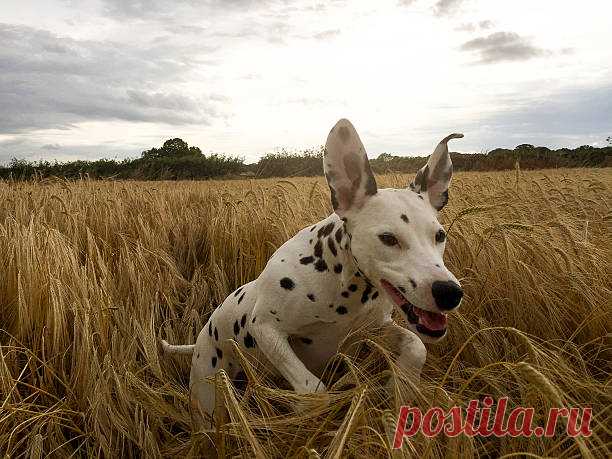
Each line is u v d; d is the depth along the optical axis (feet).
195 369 2.87
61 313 2.78
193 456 2.06
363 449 1.66
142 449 2.31
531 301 2.92
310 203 5.02
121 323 3.06
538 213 4.64
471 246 3.43
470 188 6.43
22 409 2.23
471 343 2.65
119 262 3.87
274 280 2.37
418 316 2.00
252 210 4.85
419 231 2.09
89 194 6.44
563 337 2.81
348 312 2.33
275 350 2.29
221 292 4.02
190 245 4.96
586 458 1.18
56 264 3.18
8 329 2.97
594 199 5.37
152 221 5.39
